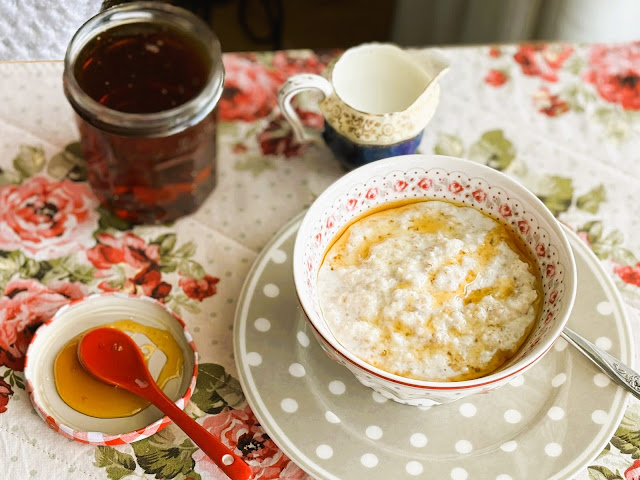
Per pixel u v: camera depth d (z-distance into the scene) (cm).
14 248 44
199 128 41
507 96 52
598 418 37
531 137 50
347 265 39
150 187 43
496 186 40
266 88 52
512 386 39
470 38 81
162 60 43
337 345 34
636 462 37
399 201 41
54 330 40
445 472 36
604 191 47
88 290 43
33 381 38
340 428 37
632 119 51
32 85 50
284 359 39
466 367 35
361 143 44
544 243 38
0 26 40
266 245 43
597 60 54
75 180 47
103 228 45
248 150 49
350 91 46
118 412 38
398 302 36
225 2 101
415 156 40
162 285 43
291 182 48
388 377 33
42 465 37
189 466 37
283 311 41
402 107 46
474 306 37
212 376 40
